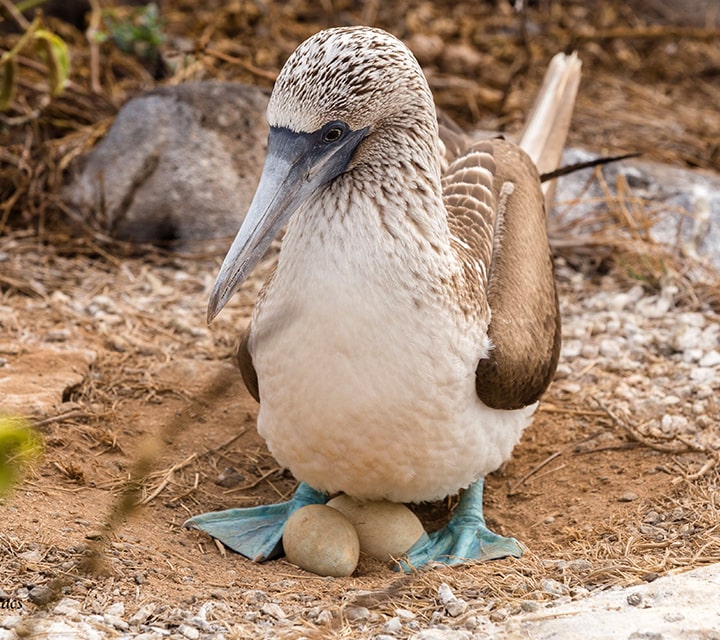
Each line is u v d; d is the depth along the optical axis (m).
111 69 19.84
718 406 12.55
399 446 9.43
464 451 9.81
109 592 8.70
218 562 10.02
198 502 11.16
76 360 12.91
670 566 9.22
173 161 16.09
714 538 9.68
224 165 16.23
